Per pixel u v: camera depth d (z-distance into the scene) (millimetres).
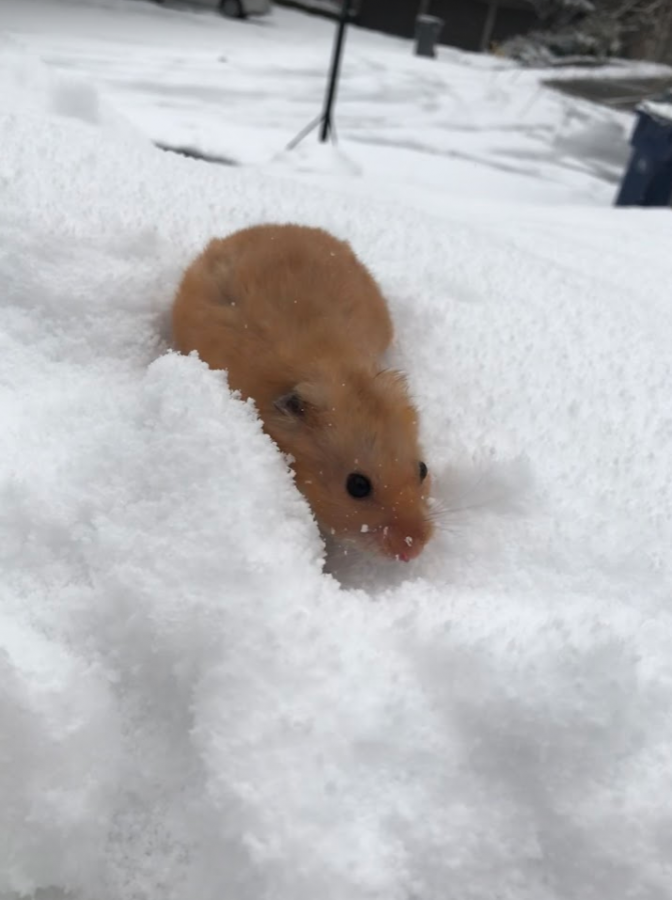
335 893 101
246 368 199
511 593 158
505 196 736
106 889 112
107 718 119
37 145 275
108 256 224
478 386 214
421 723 116
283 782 108
